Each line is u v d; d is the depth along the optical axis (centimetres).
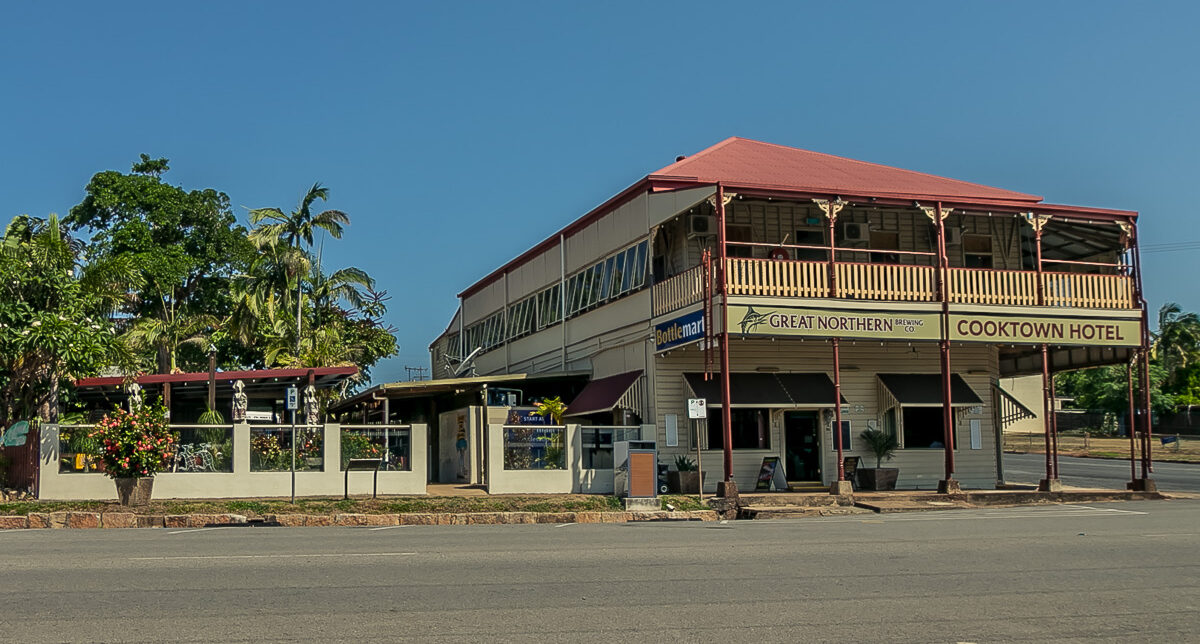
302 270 4412
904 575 1178
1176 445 5731
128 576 1169
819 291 2528
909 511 2339
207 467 2330
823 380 2842
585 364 3228
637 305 2870
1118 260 3130
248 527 2011
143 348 4212
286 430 2389
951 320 2619
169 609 956
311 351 4459
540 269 3681
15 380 2458
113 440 2144
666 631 863
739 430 2797
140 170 4759
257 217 4466
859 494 2555
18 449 2323
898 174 3203
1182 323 8169
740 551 1426
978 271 2659
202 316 4650
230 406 3366
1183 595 1048
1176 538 1589
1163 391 7894
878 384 2900
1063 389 9100
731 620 911
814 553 1395
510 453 2502
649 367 2780
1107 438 6975
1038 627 888
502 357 4059
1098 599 1023
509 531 1841
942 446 2942
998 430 3097
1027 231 3083
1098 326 2745
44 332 2325
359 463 2389
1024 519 2009
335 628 872
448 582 1126
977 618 925
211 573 1195
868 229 2930
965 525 1867
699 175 2800
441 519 2147
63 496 2241
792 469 2825
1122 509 2314
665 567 1251
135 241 4491
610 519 2206
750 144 3366
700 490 2380
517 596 1031
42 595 1033
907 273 2605
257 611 948
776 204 2861
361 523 2123
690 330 2548
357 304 5109
